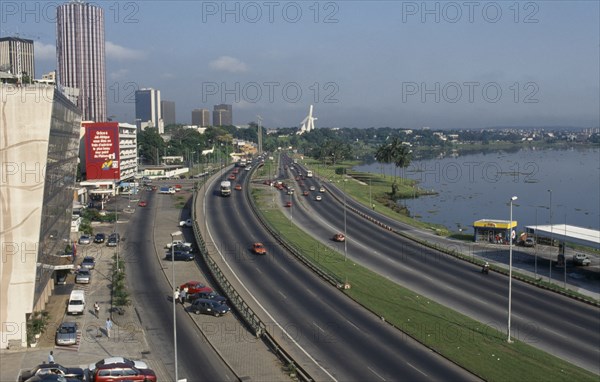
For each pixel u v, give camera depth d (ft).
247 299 260.62
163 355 197.26
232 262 326.65
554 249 392.47
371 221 483.10
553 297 278.87
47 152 207.92
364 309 251.60
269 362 190.49
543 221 587.68
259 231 414.41
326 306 254.06
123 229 429.38
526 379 181.37
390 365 189.57
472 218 604.90
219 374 181.78
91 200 558.56
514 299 274.36
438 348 205.46
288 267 319.88
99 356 195.72
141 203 536.83
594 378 185.26
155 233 414.21
